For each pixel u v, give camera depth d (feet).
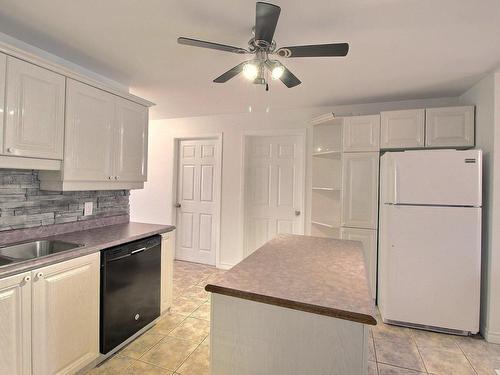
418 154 8.23
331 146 11.62
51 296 5.32
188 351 7.08
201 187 14.17
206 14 5.35
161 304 8.46
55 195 7.51
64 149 6.60
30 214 6.93
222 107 11.91
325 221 11.55
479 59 7.07
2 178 6.38
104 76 8.43
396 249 8.45
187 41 4.87
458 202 7.94
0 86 5.32
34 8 5.22
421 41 6.22
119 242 6.82
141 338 7.61
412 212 8.29
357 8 5.07
